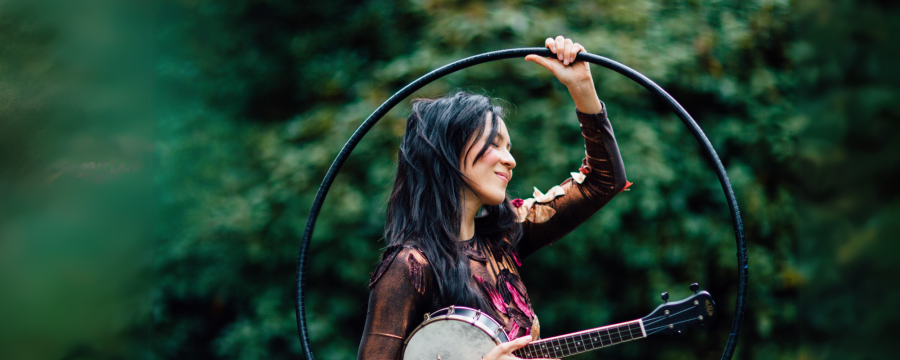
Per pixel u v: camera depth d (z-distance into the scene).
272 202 3.70
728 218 3.65
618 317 3.55
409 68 3.46
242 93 4.44
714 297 3.71
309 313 3.67
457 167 1.42
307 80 4.27
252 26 4.50
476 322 1.31
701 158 3.65
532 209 1.67
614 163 1.59
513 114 3.31
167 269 3.90
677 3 3.80
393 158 3.41
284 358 3.74
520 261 1.62
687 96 3.70
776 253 3.73
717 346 3.74
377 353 1.32
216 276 3.86
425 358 1.31
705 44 3.69
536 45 3.42
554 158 3.22
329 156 3.55
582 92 1.53
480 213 1.80
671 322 1.31
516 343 1.26
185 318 4.05
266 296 3.77
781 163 3.78
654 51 3.56
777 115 3.78
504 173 1.45
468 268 1.40
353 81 4.03
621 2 3.70
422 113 1.49
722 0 3.89
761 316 3.63
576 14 3.63
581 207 1.63
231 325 3.94
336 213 3.45
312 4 4.39
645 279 3.48
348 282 3.65
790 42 3.88
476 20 3.46
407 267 1.36
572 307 3.43
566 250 3.29
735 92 3.68
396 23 4.05
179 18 4.44
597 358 3.73
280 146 4.02
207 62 4.46
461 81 3.36
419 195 1.43
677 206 3.45
